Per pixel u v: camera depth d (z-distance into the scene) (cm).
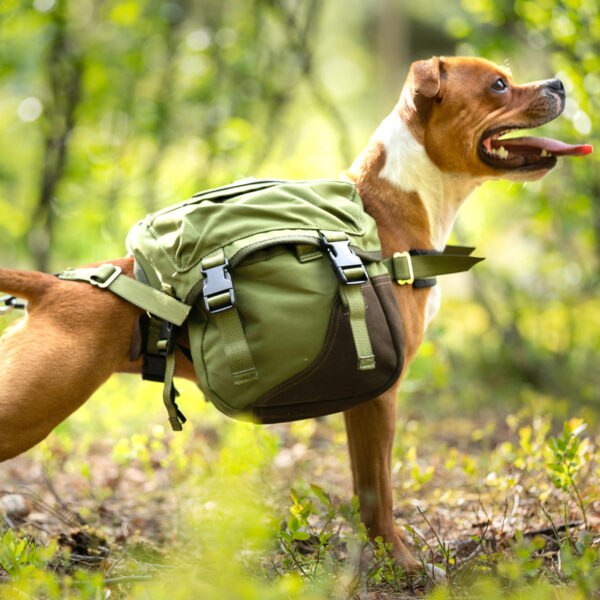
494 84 429
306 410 384
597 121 796
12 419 365
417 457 662
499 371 988
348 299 374
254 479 529
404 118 434
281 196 398
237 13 1008
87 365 379
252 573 379
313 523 490
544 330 1021
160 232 403
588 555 340
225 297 369
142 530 503
